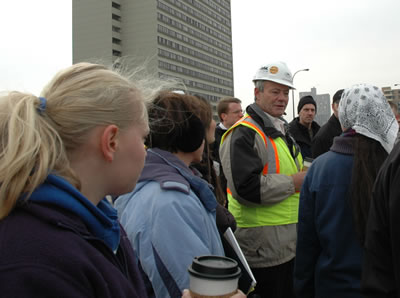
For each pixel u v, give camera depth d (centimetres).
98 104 88
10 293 65
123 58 120
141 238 138
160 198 139
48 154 79
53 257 70
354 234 178
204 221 148
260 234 262
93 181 90
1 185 73
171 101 160
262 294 265
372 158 174
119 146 92
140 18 8550
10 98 83
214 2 10831
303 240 203
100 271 77
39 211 74
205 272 107
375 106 178
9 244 69
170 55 8819
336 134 412
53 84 90
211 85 10356
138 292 105
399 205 118
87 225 83
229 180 264
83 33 8688
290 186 257
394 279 127
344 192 183
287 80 292
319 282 192
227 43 11456
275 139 283
